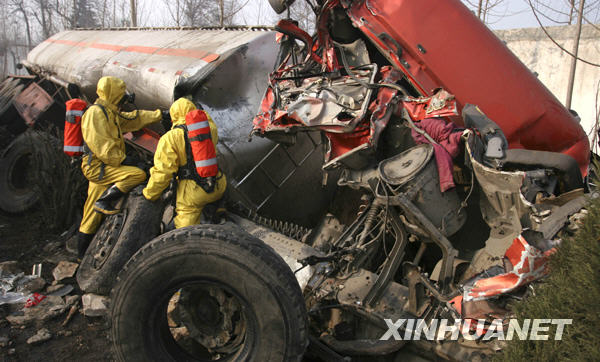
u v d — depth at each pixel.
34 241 5.13
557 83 9.04
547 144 3.97
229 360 2.34
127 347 2.31
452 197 2.78
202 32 5.41
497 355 1.96
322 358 2.53
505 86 3.72
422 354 2.42
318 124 3.12
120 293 2.29
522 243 2.03
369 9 3.60
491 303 2.16
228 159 4.25
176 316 3.39
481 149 2.76
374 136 2.93
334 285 2.78
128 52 5.64
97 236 4.04
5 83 8.12
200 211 3.61
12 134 7.30
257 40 4.52
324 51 3.94
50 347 3.27
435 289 2.41
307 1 3.72
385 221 2.82
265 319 2.17
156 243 2.30
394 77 3.61
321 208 4.95
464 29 3.67
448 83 3.65
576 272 1.66
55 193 5.35
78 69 6.16
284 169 4.58
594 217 1.68
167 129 4.69
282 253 3.19
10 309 3.70
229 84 4.34
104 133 4.01
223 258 2.18
